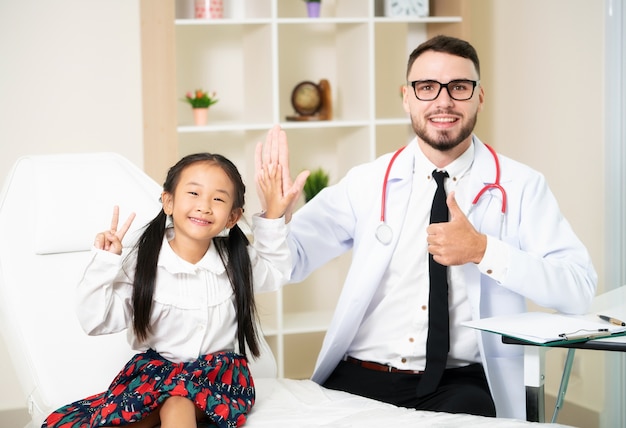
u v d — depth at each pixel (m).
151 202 2.15
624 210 2.87
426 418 1.66
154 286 1.69
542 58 3.26
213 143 3.58
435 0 3.59
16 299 2.00
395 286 2.12
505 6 3.47
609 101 2.89
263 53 3.30
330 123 3.33
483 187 2.12
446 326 2.03
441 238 1.90
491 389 2.02
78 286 1.61
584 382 3.04
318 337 3.81
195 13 3.27
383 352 2.12
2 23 3.20
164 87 3.10
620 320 1.85
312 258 2.23
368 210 2.19
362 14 3.38
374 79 3.43
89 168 2.16
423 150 2.16
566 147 3.15
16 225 2.07
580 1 3.04
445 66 2.06
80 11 3.28
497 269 1.92
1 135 3.24
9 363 3.21
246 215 3.42
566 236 2.08
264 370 2.09
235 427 1.62
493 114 3.60
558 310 2.01
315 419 1.67
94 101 3.33
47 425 1.61
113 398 1.60
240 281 1.77
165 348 1.71
